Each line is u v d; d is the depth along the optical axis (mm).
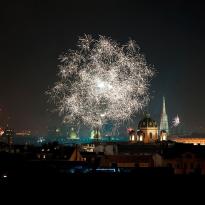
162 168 97312
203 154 159375
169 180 78375
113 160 160375
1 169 100250
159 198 72188
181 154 158625
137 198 72000
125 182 77375
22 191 74688
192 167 154500
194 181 77750
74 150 175250
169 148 184375
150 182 77812
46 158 164375
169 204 70688
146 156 168375
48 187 75688
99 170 99438
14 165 111312
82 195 73188
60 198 72500
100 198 72250
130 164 160500
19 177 81562
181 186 75938
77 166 115750
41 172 87812
